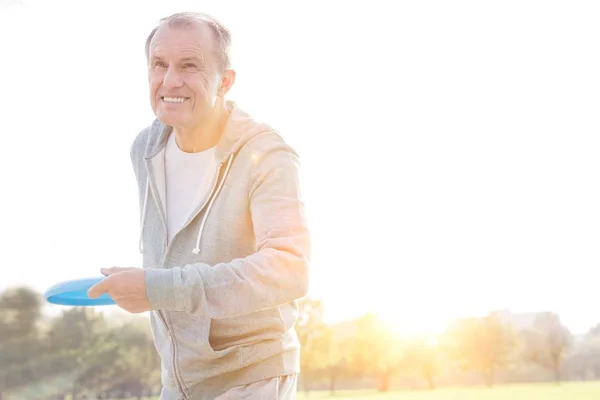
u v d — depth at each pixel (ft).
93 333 141.59
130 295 4.53
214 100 5.48
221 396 5.49
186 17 5.42
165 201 5.83
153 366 142.10
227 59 5.55
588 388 130.82
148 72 5.49
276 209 5.17
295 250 4.97
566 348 160.66
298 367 5.86
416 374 159.94
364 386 159.53
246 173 5.37
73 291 4.78
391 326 160.56
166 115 5.36
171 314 5.47
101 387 140.67
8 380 136.46
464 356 161.89
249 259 4.80
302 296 5.02
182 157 5.78
